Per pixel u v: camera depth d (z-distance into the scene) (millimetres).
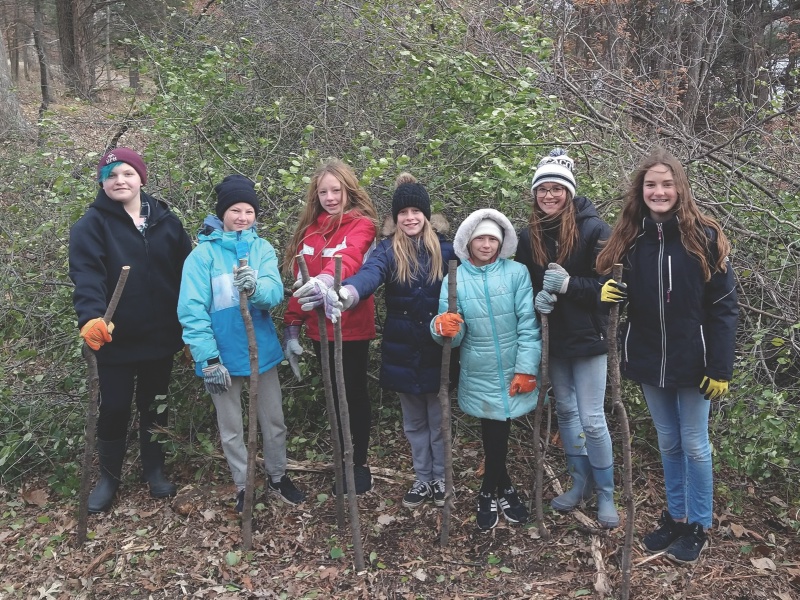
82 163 4551
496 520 3057
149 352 3219
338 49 5062
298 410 3986
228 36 5828
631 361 2744
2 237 4793
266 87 5172
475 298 2918
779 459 3117
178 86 4824
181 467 3648
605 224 2877
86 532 3096
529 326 2910
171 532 3127
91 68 8977
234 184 3055
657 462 3580
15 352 4270
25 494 3438
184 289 2975
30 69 18469
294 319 3369
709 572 2754
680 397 2689
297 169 3672
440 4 5176
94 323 2783
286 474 3414
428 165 3877
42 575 2883
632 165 4195
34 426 3764
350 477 2762
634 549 2904
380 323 4047
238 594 2715
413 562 2879
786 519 3092
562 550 2914
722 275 2512
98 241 3068
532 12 5734
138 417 3818
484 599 2656
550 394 3873
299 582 2779
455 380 3152
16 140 5852
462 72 4273
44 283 4145
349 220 3227
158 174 4355
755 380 3422
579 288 2738
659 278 2586
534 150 4180
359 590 2721
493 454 3008
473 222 2898
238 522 3172
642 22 8773
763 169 4426
